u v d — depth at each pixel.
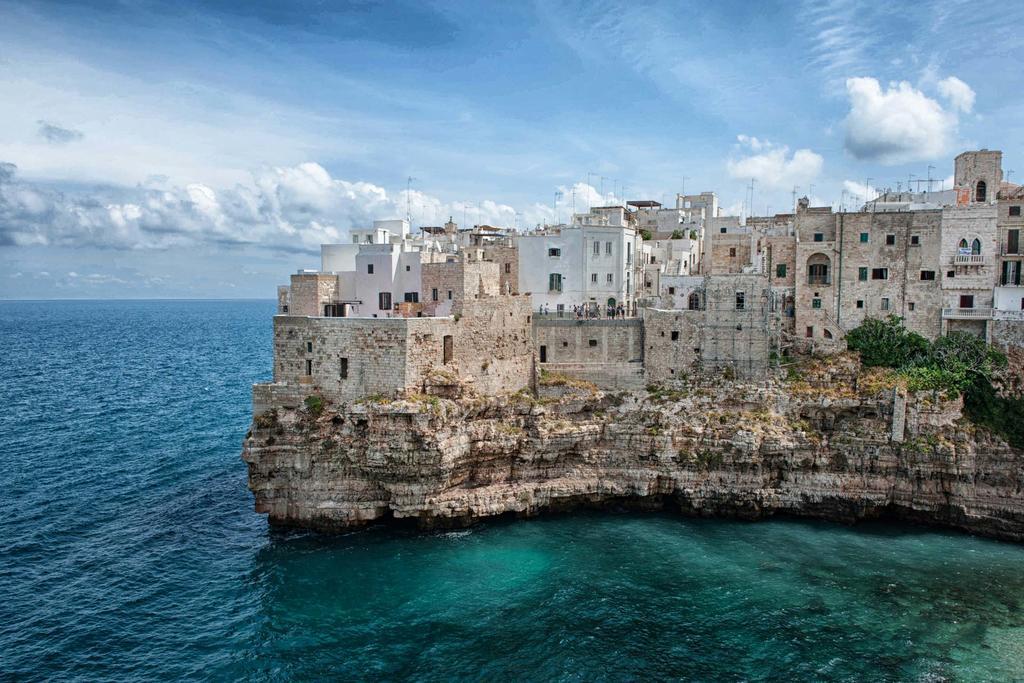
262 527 59.59
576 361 73.31
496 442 62.09
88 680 39.38
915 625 45.16
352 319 58.78
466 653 42.16
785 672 40.53
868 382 65.44
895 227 71.12
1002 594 48.94
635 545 56.81
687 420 66.06
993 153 74.75
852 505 61.44
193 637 43.53
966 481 59.91
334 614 46.12
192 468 74.62
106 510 62.44
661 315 70.19
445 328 62.03
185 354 196.38
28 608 46.25
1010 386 64.12
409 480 58.06
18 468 73.56
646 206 121.81
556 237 84.75
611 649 42.62
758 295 67.56
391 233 103.88
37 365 163.25
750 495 62.16
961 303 69.81
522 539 57.97
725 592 49.16
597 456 65.75
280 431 58.81
